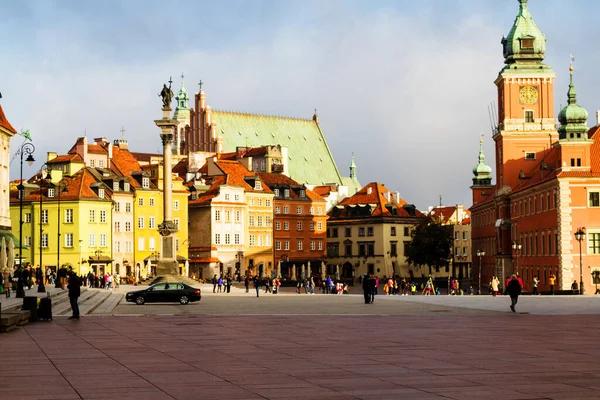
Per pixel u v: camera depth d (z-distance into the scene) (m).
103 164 195.25
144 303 89.25
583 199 133.38
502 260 169.50
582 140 134.12
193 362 35.56
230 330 51.47
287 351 39.50
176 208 195.00
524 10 170.00
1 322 49.62
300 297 110.00
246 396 27.44
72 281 62.28
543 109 168.12
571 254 133.25
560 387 28.78
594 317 62.53
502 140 168.88
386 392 28.06
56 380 30.64
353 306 81.75
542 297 101.69
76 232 175.25
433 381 30.23
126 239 186.00
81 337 46.66
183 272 193.88
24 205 177.62
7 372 32.62
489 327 53.03
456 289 150.00
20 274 80.69
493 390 28.27
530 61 169.00
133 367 34.03
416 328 52.53
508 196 168.12
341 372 32.53
